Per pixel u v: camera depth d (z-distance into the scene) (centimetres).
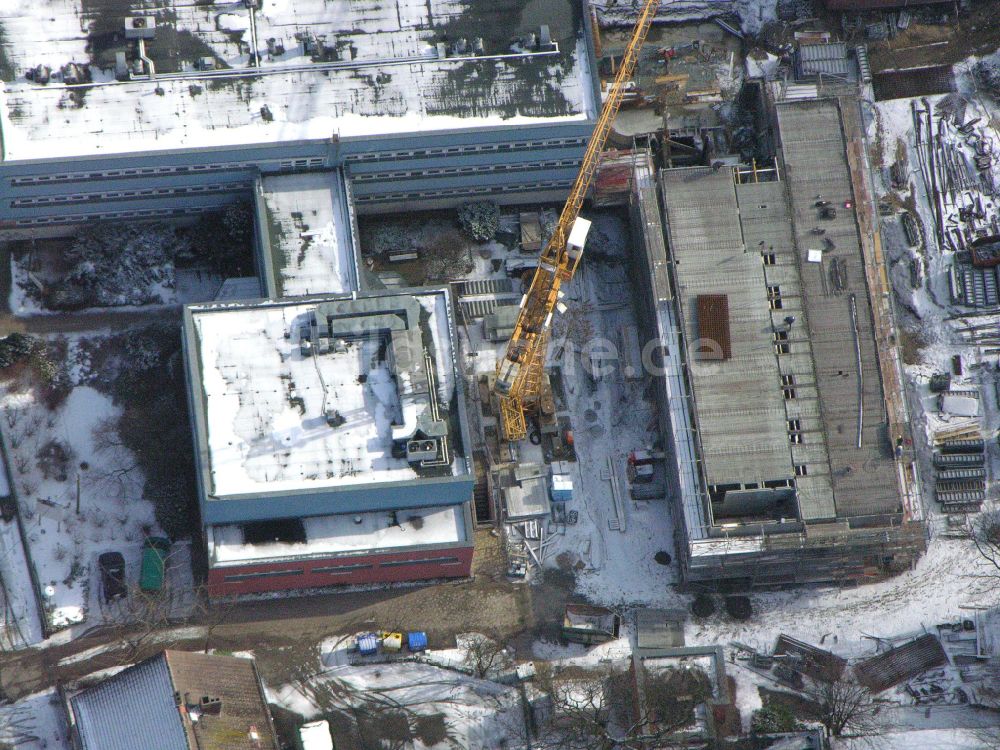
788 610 15512
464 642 15175
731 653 15275
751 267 15975
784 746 14800
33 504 15212
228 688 13650
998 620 15525
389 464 13938
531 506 15662
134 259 15912
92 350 15812
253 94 15162
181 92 15075
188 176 15250
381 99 15275
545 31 15588
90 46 15138
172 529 15212
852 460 15412
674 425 15400
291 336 14288
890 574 15700
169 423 15575
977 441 16112
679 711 14575
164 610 14975
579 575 15550
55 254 16138
